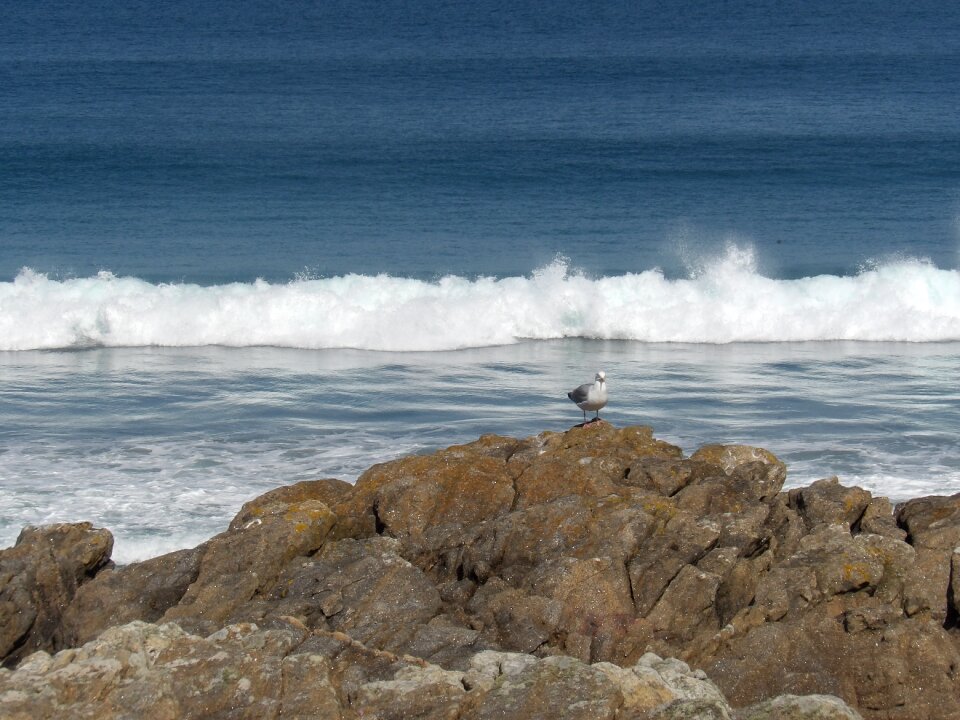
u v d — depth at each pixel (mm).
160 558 30875
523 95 158625
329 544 32125
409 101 153000
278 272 77562
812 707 22344
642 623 28391
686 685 23938
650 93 161125
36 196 98000
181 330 63094
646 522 31172
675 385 54906
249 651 24172
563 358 60375
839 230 88438
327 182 103625
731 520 31750
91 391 53812
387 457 44656
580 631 28250
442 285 68250
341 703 23219
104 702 22375
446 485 34188
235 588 29703
